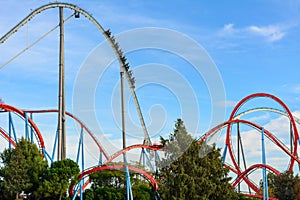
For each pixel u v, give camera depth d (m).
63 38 89.44
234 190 87.06
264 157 89.31
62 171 83.69
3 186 83.31
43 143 92.00
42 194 83.38
